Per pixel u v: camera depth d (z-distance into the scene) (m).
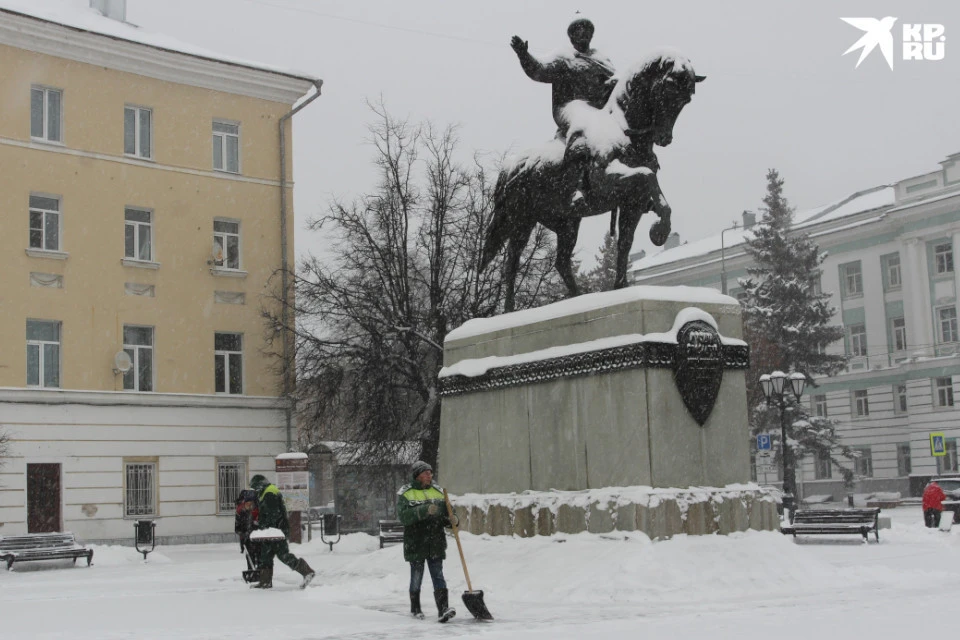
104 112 35.69
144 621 11.22
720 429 13.49
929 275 60.12
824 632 8.70
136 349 36.03
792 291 55.50
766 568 12.62
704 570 12.31
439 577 10.73
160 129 36.84
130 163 36.09
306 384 34.75
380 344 33.72
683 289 13.81
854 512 23.97
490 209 34.97
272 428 38.03
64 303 34.44
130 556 27.34
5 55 33.75
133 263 35.81
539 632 9.33
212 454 36.66
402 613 11.51
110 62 35.81
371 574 15.52
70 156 34.91
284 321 36.78
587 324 13.95
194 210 37.34
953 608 10.30
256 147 38.88
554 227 15.65
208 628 10.41
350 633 9.77
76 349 34.53
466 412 15.66
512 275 16.12
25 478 32.88
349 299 34.44
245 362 37.91
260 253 38.56
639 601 11.49
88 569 24.22
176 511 35.69
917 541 23.77
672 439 13.07
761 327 55.28
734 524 13.15
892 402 62.12
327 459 37.62
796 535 25.53
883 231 63.47
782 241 56.28
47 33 34.28
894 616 9.73
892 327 63.09
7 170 33.62
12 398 32.91
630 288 13.62
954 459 57.78
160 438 35.66
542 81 15.38
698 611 10.52
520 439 14.66
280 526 15.32
